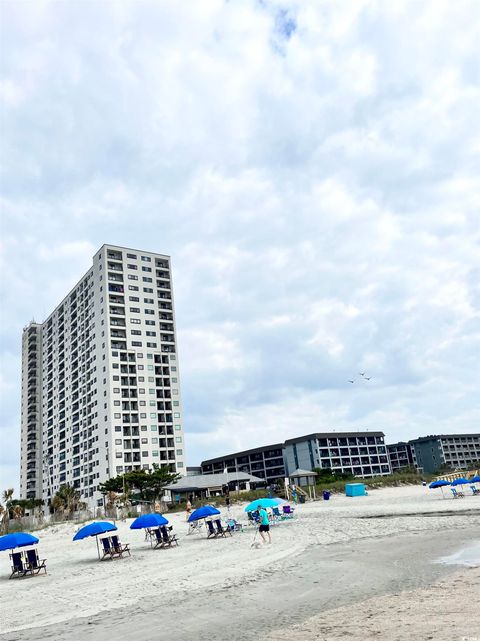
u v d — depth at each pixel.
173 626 10.38
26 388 156.12
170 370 119.12
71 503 76.12
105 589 16.09
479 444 186.75
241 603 11.98
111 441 106.25
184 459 113.62
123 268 120.81
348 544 21.47
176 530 38.09
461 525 24.19
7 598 16.69
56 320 145.00
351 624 9.01
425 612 9.27
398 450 189.50
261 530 24.12
